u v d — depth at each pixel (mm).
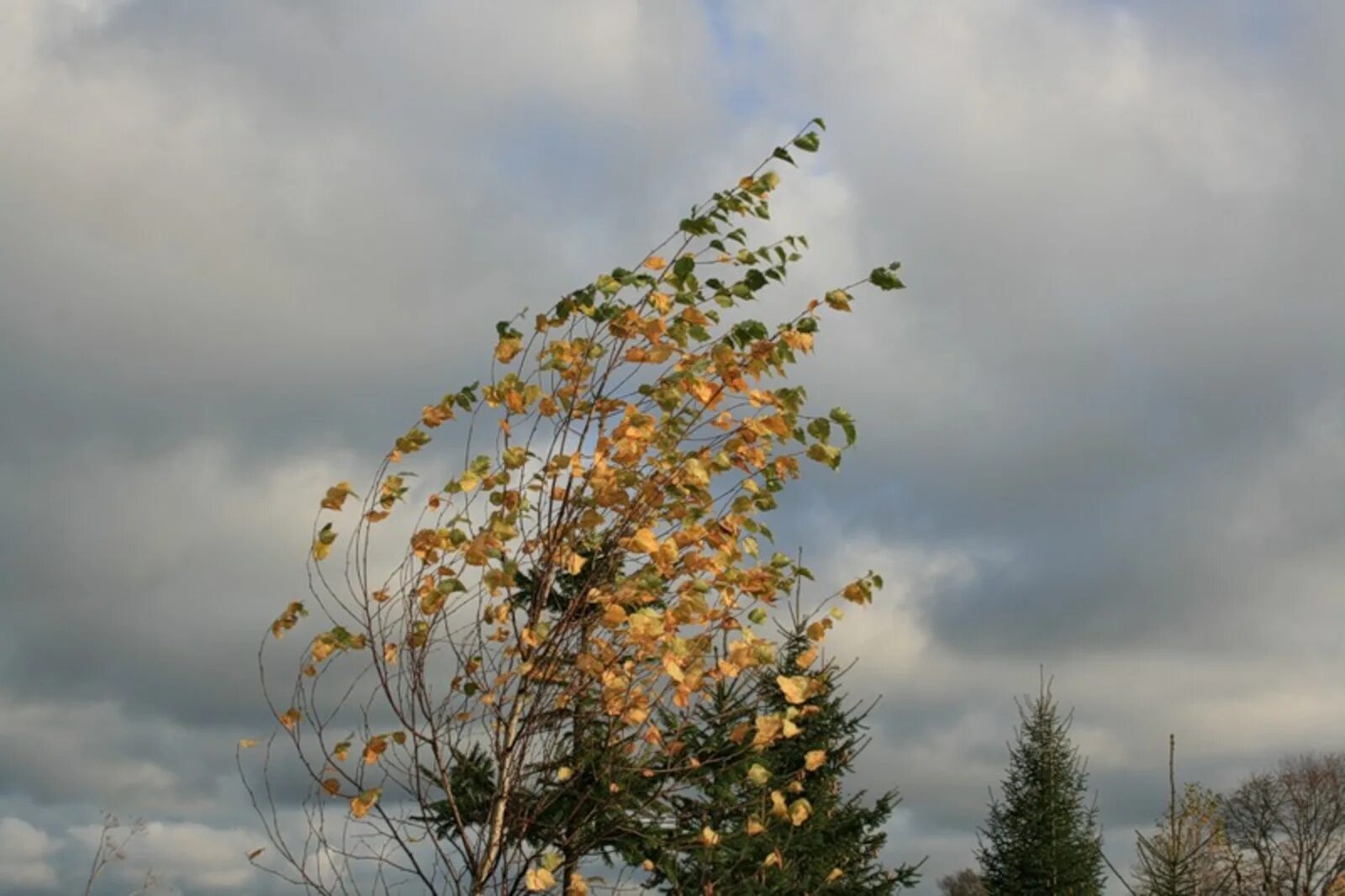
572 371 5879
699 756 6742
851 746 12172
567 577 6410
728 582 5879
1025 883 21656
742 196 5797
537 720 5969
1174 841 11055
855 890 12180
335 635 5848
